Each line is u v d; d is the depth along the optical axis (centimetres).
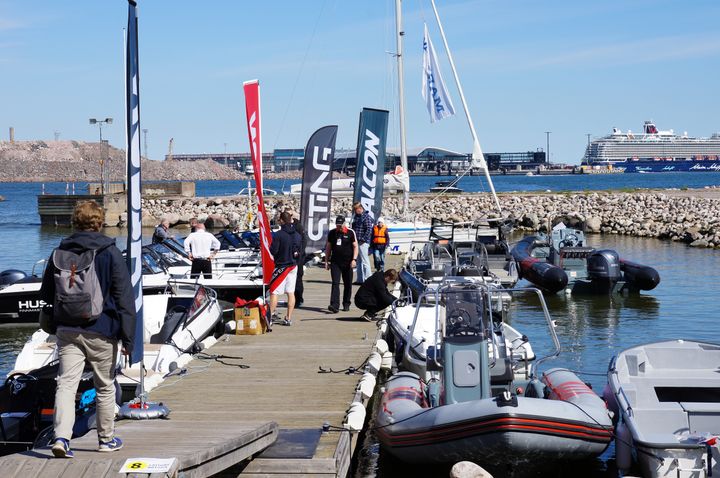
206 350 1255
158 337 1338
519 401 825
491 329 1027
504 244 2286
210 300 1447
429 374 1144
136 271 804
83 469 559
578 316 1911
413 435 862
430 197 6344
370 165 2155
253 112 1296
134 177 798
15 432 820
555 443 813
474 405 827
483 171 3081
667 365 1083
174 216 5291
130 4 788
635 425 841
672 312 1939
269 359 1198
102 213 600
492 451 815
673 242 3847
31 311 1783
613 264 2164
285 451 764
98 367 592
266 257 1371
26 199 10806
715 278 2502
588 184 12950
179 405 948
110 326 585
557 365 1431
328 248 1628
